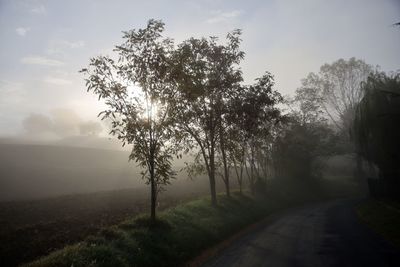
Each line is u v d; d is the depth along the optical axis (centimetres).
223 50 2492
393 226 1705
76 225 1711
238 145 2897
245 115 2573
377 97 2644
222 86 2483
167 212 1836
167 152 1616
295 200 3922
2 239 1443
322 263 1065
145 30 1512
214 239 1542
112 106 1510
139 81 1559
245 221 2120
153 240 1259
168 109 1606
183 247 1306
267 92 2630
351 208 2977
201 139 2519
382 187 3084
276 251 1278
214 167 2547
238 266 1078
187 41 2434
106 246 1094
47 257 1021
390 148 2573
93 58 1496
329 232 1714
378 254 1156
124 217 1903
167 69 1544
